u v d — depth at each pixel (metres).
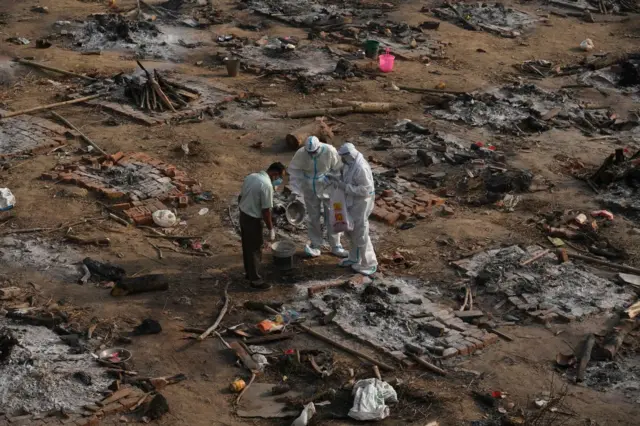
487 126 19.77
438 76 23.06
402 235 14.33
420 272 13.15
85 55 23.38
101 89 20.62
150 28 25.33
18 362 10.18
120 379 10.25
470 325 11.69
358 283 12.55
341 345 11.16
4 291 11.88
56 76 21.67
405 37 26.23
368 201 12.60
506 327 11.78
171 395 10.12
